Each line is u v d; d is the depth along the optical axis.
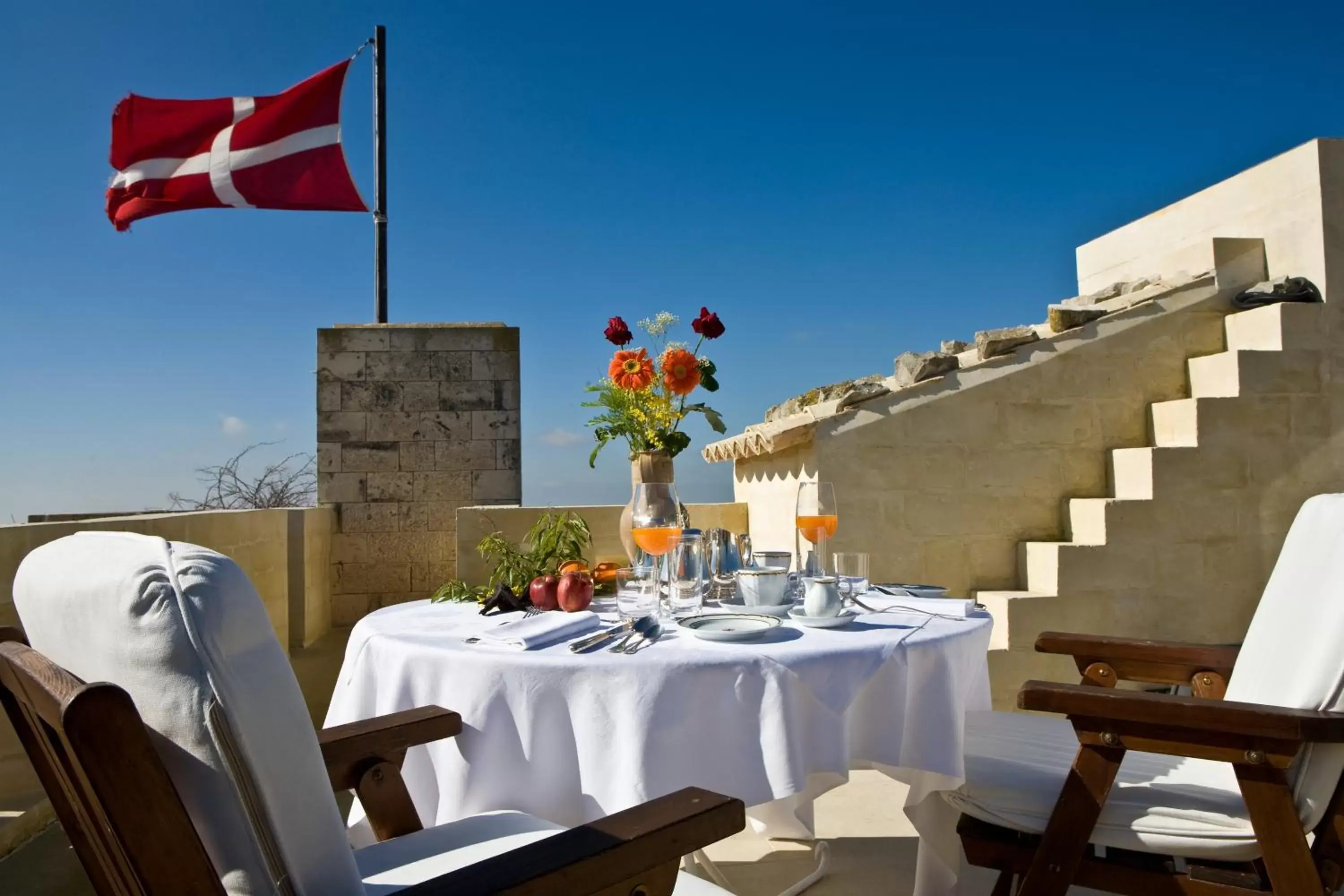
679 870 1.56
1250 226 5.46
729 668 1.85
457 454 7.09
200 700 1.00
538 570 3.01
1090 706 1.82
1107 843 1.88
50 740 1.24
